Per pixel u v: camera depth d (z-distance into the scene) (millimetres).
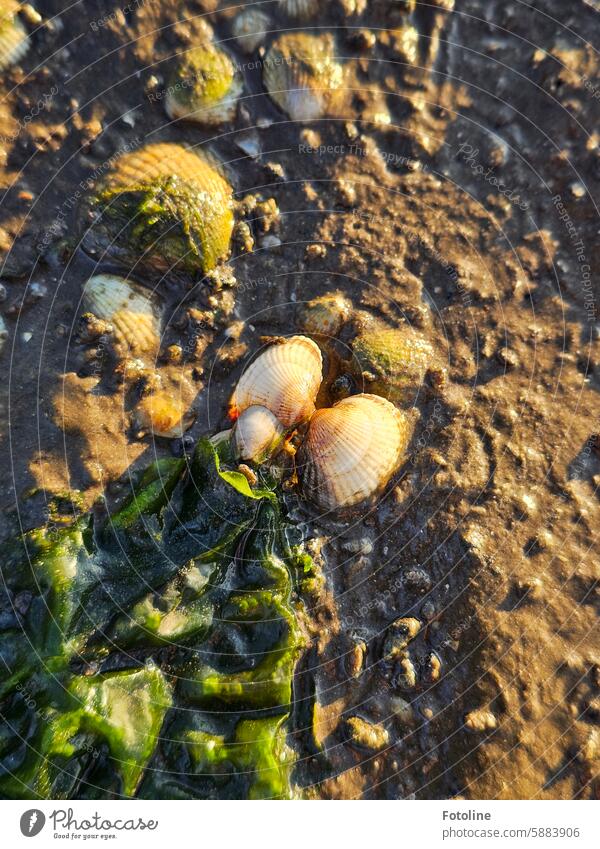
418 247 219
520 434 206
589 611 192
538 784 182
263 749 173
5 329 198
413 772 184
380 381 202
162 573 181
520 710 186
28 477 191
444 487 201
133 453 196
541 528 198
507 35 229
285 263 214
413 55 225
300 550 194
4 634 175
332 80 218
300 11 217
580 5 229
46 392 196
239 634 182
